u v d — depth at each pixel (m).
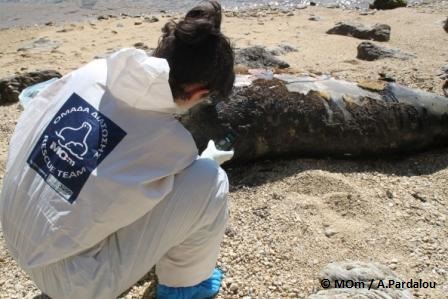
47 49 8.34
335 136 4.08
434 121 4.27
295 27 9.16
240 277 2.98
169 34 2.21
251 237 3.30
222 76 2.21
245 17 10.48
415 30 8.41
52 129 2.21
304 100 4.05
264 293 2.87
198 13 2.18
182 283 2.57
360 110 4.14
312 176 3.88
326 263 3.10
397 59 6.64
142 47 8.02
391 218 3.52
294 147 4.09
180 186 2.26
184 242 2.41
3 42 9.22
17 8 12.37
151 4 12.82
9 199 2.24
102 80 2.23
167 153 2.19
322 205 3.61
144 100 2.13
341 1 13.05
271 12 11.03
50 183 2.15
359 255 3.18
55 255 2.16
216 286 2.82
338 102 4.12
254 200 3.68
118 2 12.98
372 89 4.28
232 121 3.86
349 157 4.23
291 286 2.92
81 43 8.65
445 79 5.71
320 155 4.19
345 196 3.67
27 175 2.21
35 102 2.35
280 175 3.96
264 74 4.25
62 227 2.12
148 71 2.05
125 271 2.24
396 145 4.23
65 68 7.07
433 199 3.75
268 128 3.95
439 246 3.27
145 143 2.14
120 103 2.16
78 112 2.19
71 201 2.11
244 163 4.09
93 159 2.11
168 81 2.12
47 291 2.32
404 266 3.09
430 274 3.04
